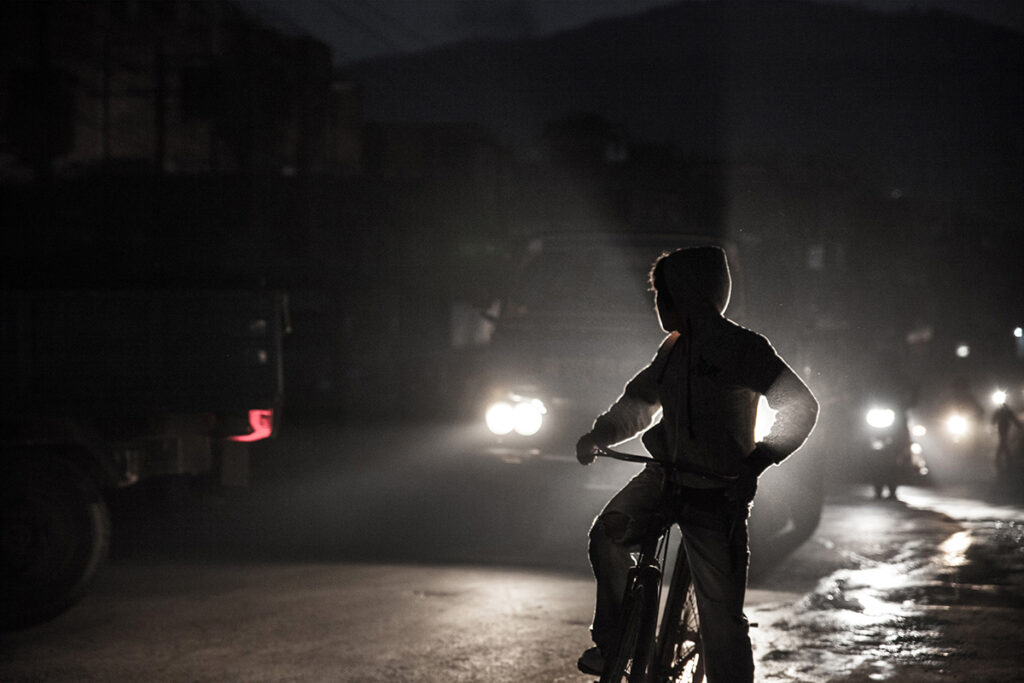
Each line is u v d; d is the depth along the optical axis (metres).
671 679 4.71
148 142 39.41
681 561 4.73
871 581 8.66
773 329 9.73
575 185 52.84
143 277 8.88
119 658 6.33
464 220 38.91
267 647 6.49
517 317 9.89
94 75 38.09
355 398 31.95
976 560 9.73
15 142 32.38
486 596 7.91
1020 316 61.28
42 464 7.52
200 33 39.06
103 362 7.96
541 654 6.26
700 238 10.12
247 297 8.03
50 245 29.88
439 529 11.54
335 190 36.31
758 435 6.10
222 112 36.94
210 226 32.91
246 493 13.35
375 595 7.97
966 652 6.28
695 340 4.35
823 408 10.70
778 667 5.98
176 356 8.00
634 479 4.63
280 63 39.06
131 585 8.57
